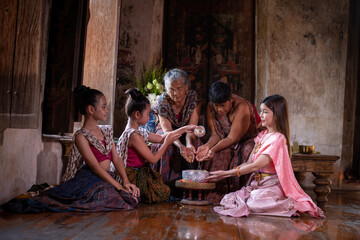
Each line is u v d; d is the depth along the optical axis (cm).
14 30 295
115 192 311
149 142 407
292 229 265
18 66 299
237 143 392
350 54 671
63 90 400
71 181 310
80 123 544
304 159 382
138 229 242
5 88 287
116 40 619
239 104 392
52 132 397
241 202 318
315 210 315
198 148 374
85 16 421
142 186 349
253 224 276
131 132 352
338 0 671
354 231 265
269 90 661
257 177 340
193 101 406
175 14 709
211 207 344
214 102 376
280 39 668
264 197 318
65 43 404
